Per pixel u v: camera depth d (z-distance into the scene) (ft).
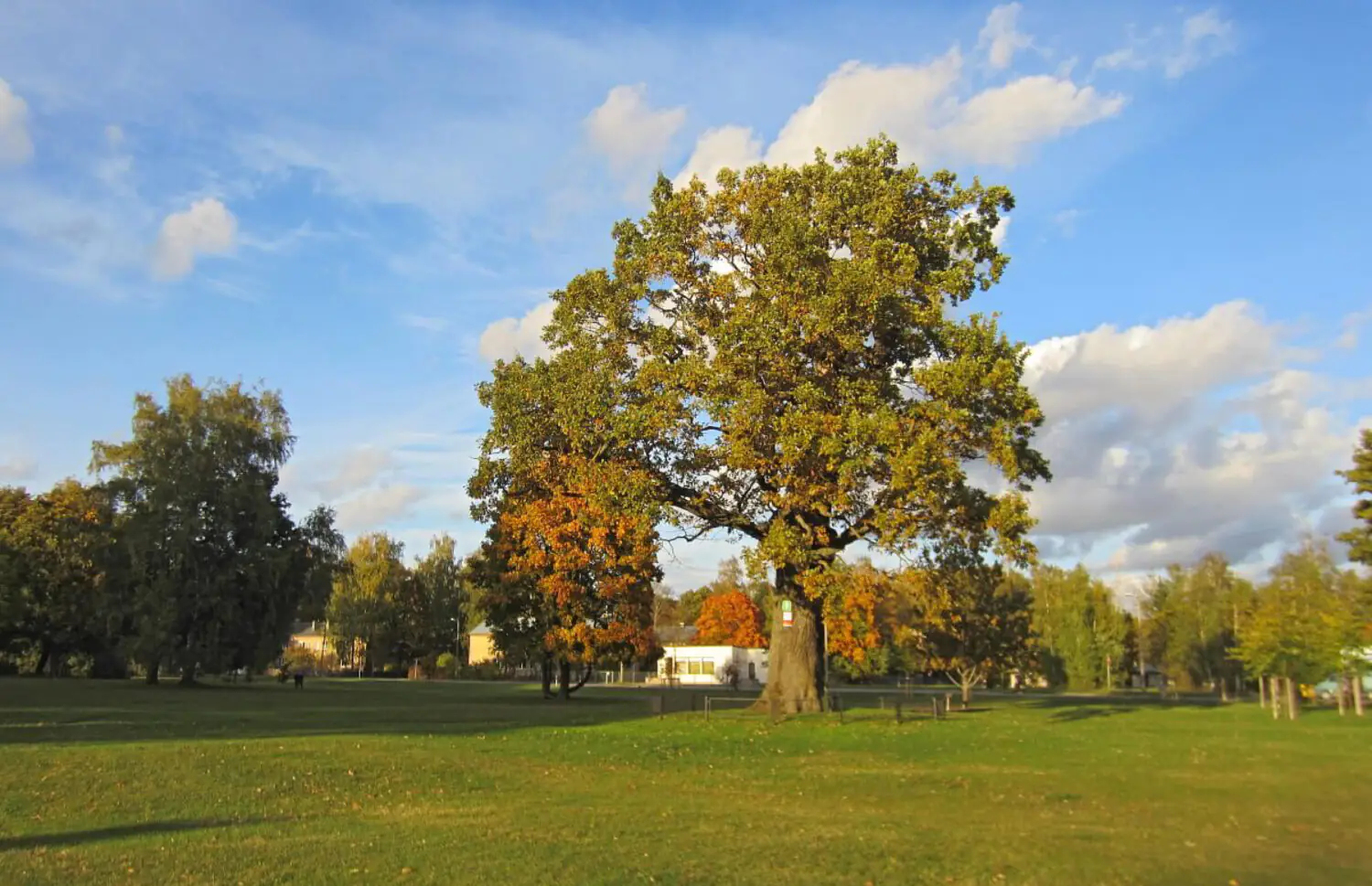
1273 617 131.34
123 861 34.65
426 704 155.94
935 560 98.27
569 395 98.07
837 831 41.75
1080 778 61.26
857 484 87.81
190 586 199.41
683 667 318.65
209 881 31.89
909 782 59.52
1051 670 294.87
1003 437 88.17
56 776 54.70
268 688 222.48
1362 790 56.08
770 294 93.40
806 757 73.36
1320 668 126.21
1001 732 92.27
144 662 202.49
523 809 47.65
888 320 93.15
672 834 40.83
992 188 101.14
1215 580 278.46
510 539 184.03
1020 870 34.12
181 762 61.41
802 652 110.01
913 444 84.23
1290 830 42.75
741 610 335.06
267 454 217.15
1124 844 39.06
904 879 32.86
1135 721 111.65
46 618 248.93
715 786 57.52
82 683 215.10
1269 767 67.41
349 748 72.95
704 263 104.06
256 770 59.00
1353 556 113.91
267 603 208.54
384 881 32.04
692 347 102.22
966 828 42.86
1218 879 33.06
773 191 99.50
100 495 214.69
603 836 40.22
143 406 208.33
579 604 179.11
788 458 86.53
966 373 87.45
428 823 43.29
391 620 374.84
